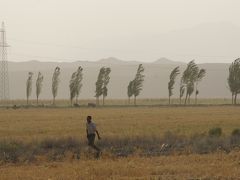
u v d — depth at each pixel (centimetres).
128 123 7006
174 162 3117
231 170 2719
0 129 6069
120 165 2975
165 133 4900
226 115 9119
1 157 3588
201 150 3828
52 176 2616
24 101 18750
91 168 2848
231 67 15200
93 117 8556
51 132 5644
